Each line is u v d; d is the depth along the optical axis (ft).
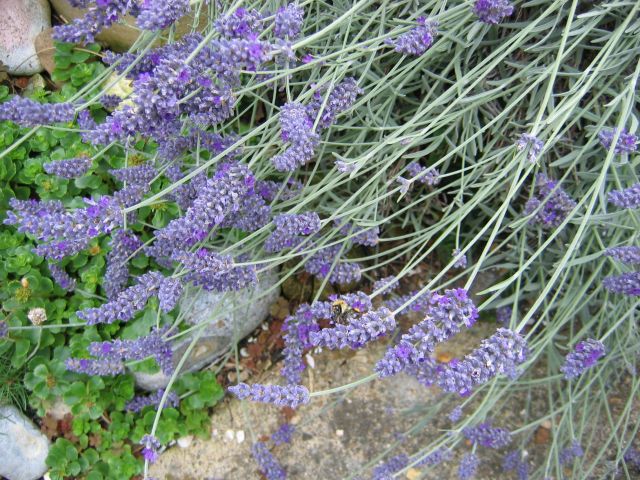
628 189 1.33
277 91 2.15
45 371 1.96
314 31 2.03
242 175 1.40
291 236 1.58
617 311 1.84
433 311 1.26
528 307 2.19
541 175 1.74
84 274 1.99
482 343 1.26
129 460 2.02
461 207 1.65
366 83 2.00
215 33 1.42
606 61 1.77
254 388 1.30
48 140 2.07
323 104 1.50
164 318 2.00
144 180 1.68
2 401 1.96
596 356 1.43
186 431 2.08
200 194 1.41
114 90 2.16
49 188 2.02
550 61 1.91
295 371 1.77
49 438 2.01
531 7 1.93
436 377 1.57
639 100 1.81
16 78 2.23
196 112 1.42
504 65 1.96
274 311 2.27
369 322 1.29
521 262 1.72
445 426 2.08
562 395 1.84
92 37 1.35
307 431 2.11
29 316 1.89
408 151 2.05
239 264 1.48
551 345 1.88
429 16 1.67
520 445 2.00
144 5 1.29
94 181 2.03
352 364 2.21
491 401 1.69
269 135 1.82
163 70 1.29
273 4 1.84
